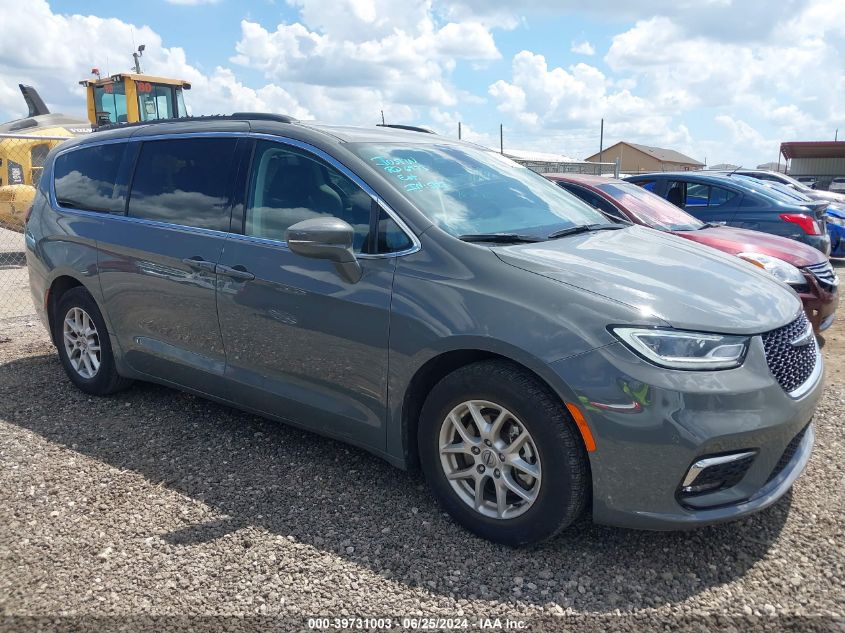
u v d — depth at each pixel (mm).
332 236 3062
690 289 2924
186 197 3988
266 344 3568
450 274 3006
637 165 84938
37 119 14984
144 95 14055
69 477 3562
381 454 3301
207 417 4395
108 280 4320
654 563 2840
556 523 2760
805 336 3070
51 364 5539
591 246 3340
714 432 2557
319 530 3078
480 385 2865
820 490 3439
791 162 51156
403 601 2604
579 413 2625
